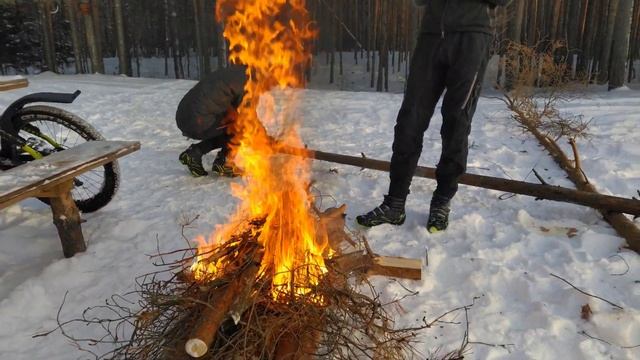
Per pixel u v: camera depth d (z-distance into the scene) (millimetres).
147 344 1821
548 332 2143
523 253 2875
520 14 14297
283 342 1822
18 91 10141
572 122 6113
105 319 2182
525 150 5305
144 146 6020
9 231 3229
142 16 28734
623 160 4809
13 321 2277
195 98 4270
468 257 2805
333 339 1881
